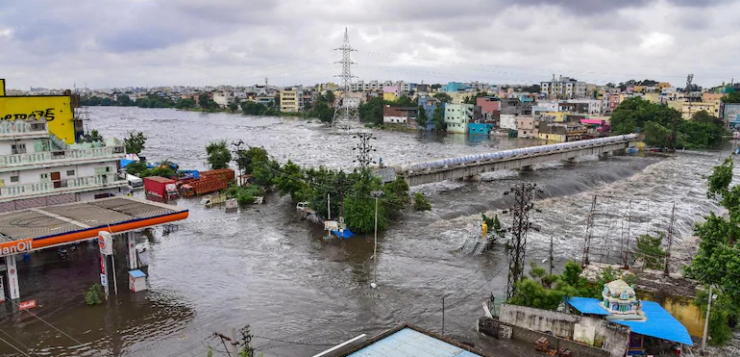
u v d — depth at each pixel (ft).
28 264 190.19
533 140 610.65
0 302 157.69
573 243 220.23
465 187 333.42
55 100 277.44
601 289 147.43
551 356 128.47
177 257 202.08
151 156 468.75
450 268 193.47
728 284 137.08
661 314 132.77
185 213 187.93
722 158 470.80
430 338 99.04
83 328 144.97
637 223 251.39
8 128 207.82
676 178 376.89
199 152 497.46
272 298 166.50
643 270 167.53
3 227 165.68
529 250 211.61
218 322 150.30
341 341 140.77
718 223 157.79
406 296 169.17
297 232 236.43
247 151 358.64
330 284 178.09
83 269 187.11
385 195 260.42
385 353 93.09
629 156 493.77
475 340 138.41
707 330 133.49
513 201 292.81
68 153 218.38
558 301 141.59
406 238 228.02
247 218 259.39
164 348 135.64
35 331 142.82
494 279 183.11
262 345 137.80
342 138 619.67
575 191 324.80
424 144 569.64
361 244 220.23
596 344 127.54
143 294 167.73
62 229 162.91
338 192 246.88
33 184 206.90
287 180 284.82
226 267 192.44
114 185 230.27
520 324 138.51
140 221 176.04
